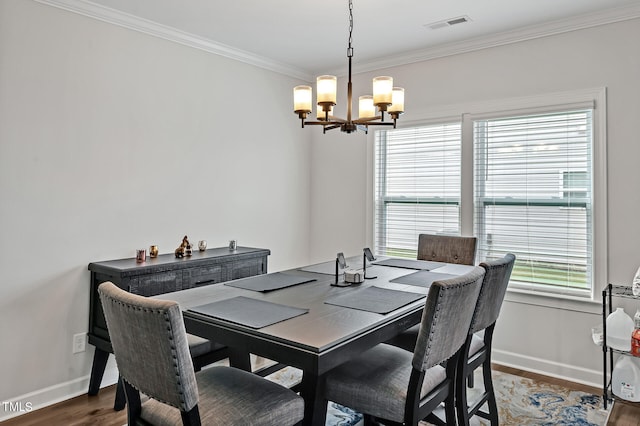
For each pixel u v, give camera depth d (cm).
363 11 296
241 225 388
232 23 316
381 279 247
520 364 327
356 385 176
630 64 285
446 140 373
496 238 347
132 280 262
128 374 148
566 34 308
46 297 265
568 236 314
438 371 190
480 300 199
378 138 415
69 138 274
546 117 323
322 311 181
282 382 296
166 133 328
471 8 290
